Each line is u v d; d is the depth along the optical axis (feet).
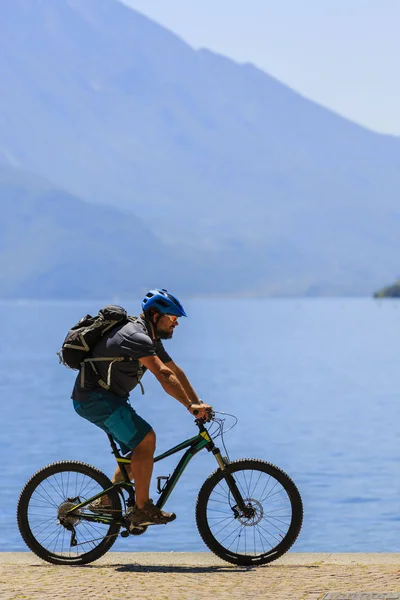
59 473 39.47
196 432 113.70
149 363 38.32
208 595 32.65
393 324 586.86
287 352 309.01
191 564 39.19
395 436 116.67
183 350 317.42
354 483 84.33
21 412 145.79
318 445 108.37
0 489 79.92
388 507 73.61
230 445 108.27
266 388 187.01
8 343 366.63
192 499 74.95
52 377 221.46
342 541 62.69
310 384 197.26
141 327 39.09
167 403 154.40
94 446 105.50
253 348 329.72
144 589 33.73
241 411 146.82
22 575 36.37
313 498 78.02
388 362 266.36
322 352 310.04
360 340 390.63
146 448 38.60
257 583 34.63
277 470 38.88
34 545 39.29
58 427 125.49
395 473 89.10
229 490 39.11
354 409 150.00
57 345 351.87
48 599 32.12
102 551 38.99
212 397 168.86
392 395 173.27
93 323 38.88
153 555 41.11
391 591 32.83
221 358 277.03
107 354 38.50
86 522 39.04
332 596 32.12
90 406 38.78
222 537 41.45
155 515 38.37
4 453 100.94
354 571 36.70
